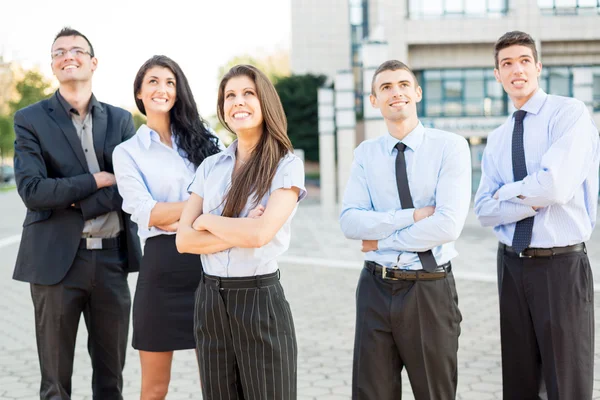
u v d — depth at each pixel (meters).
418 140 3.51
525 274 3.61
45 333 3.89
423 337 3.39
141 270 3.73
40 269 3.84
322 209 22.88
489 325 6.60
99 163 4.02
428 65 29.80
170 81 3.80
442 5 29.00
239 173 3.01
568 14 29.05
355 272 9.96
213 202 3.08
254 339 2.95
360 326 3.52
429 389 3.42
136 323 3.71
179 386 4.97
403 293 3.40
